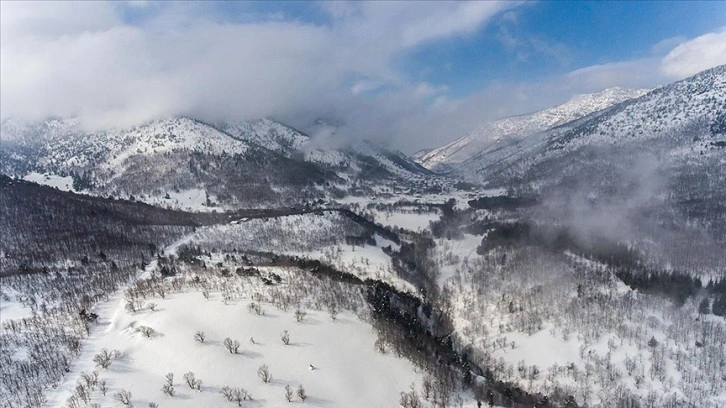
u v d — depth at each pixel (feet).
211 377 619.26
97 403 565.12
